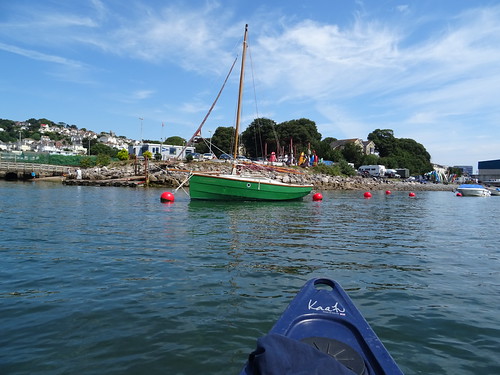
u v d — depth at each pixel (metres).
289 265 7.89
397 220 16.89
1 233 10.99
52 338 4.37
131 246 9.49
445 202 32.53
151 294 5.91
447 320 5.16
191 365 3.84
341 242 10.76
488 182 84.19
